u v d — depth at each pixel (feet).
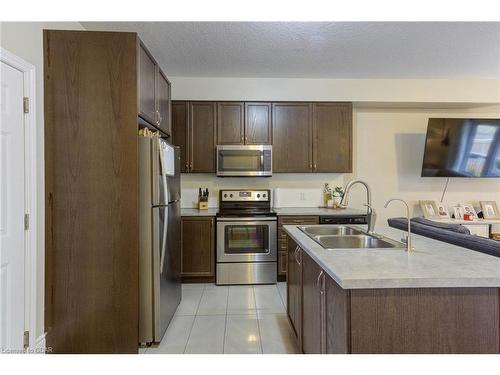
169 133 10.00
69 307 6.69
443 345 3.81
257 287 11.32
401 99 12.85
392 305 3.79
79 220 6.69
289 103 12.62
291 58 10.62
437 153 13.39
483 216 13.89
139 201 7.09
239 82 12.51
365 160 14.49
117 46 6.69
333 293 4.26
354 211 12.16
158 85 8.66
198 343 7.38
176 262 9.09
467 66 11.46
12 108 5.81
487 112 14.55
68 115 6.64
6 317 5.68
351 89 12.75
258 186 13.66
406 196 14.62
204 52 10.11
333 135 12.69
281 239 11.68
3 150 5.62
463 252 5.01
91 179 6.70
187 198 13.46
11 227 5.79
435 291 3.81
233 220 11.50
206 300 10.08
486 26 8.43
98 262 6.72
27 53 6.15
